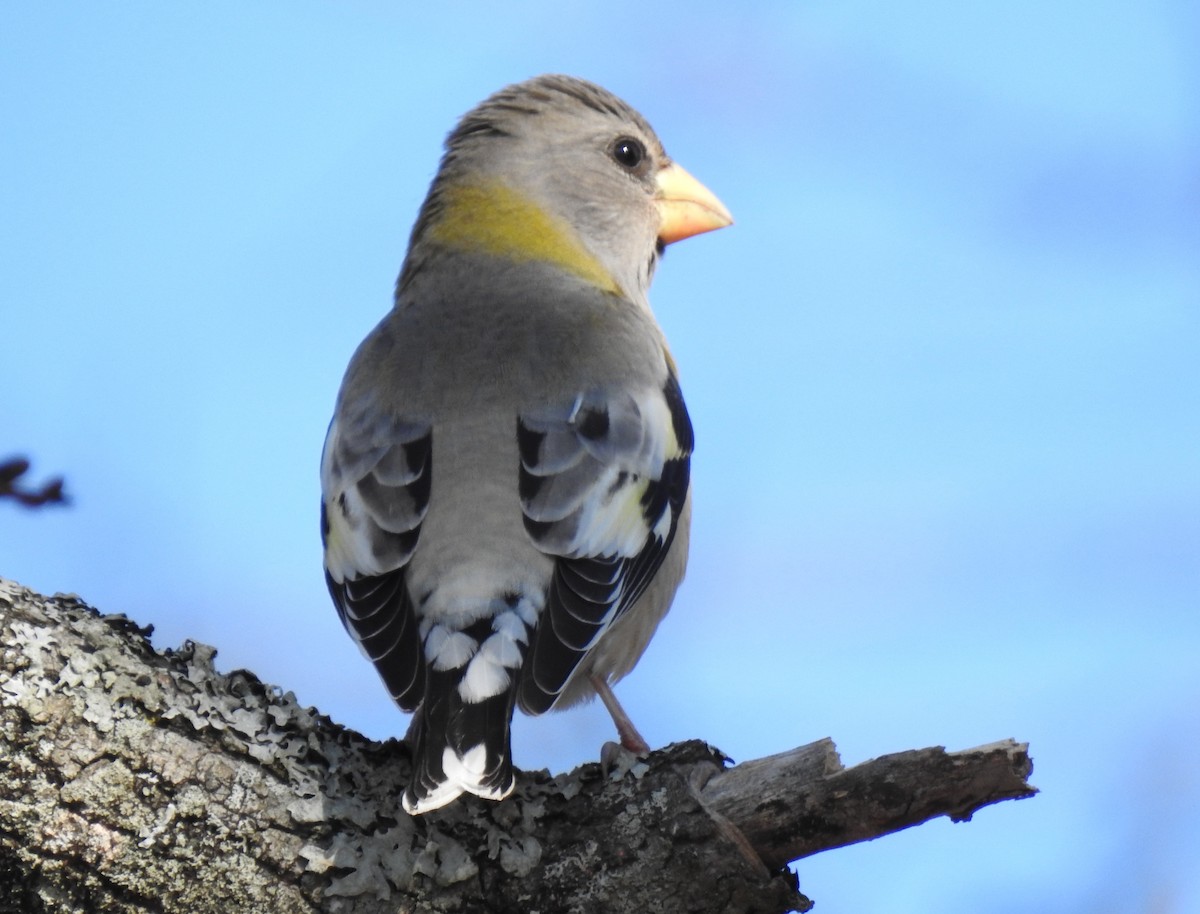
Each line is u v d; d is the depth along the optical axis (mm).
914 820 7363
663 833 7477
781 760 7523
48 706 7121
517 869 7457
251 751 7395
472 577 8508
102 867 7082
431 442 9023
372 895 7293
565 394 9336
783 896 7469
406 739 8188
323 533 9359
